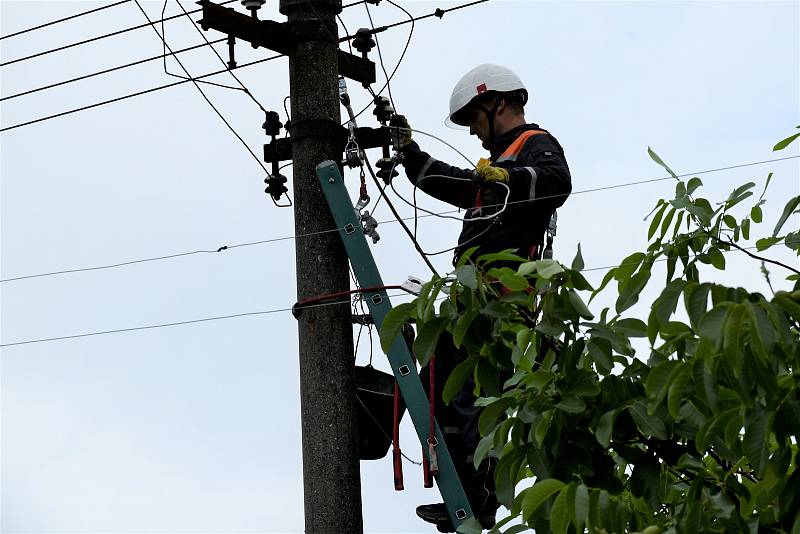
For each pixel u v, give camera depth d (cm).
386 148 898
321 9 884
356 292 826
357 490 820
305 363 834
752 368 565
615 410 640
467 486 845
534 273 663
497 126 924
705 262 707
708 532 596
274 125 923
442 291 664
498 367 671
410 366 812
